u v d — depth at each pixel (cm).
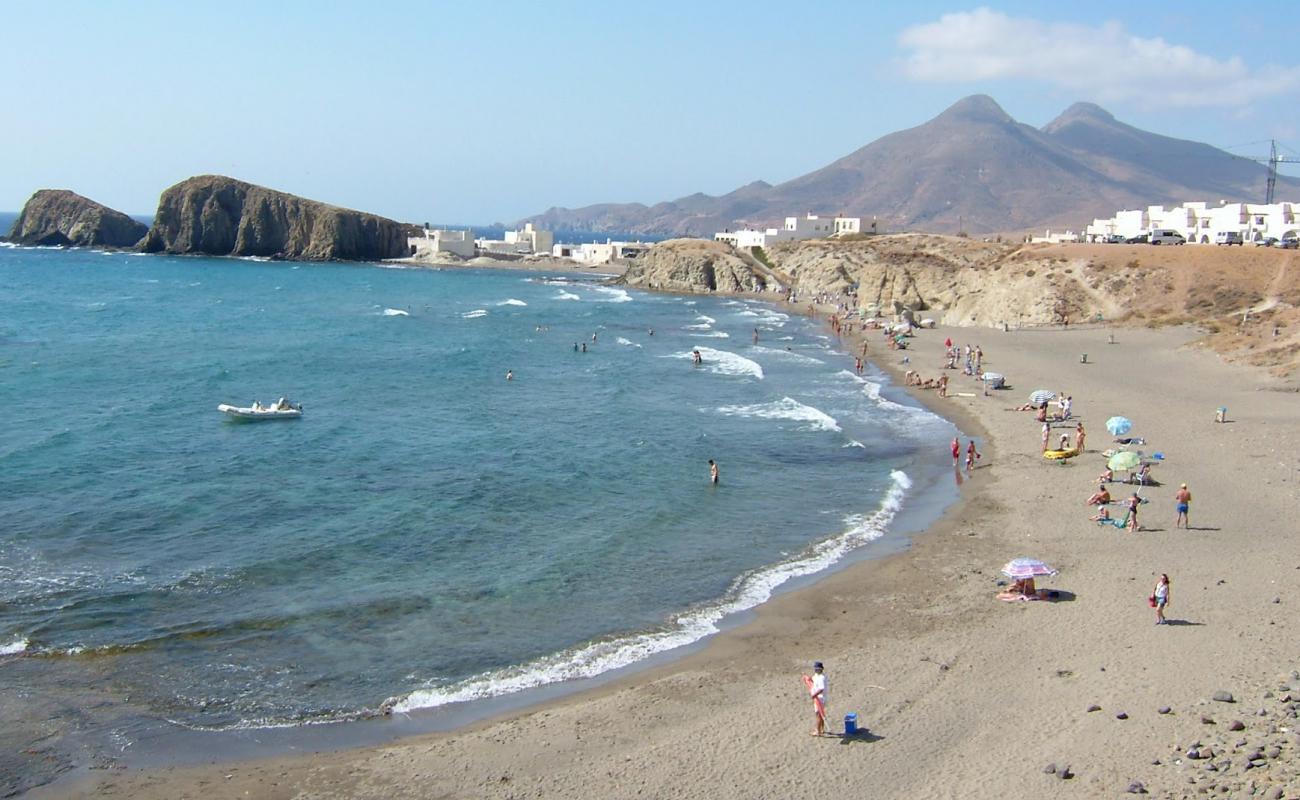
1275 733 1917
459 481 4378
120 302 13125
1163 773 1827
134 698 2338
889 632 2723
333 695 2378
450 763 2066
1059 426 5353
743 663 2555
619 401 6544
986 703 2244
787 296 16112
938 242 15962
